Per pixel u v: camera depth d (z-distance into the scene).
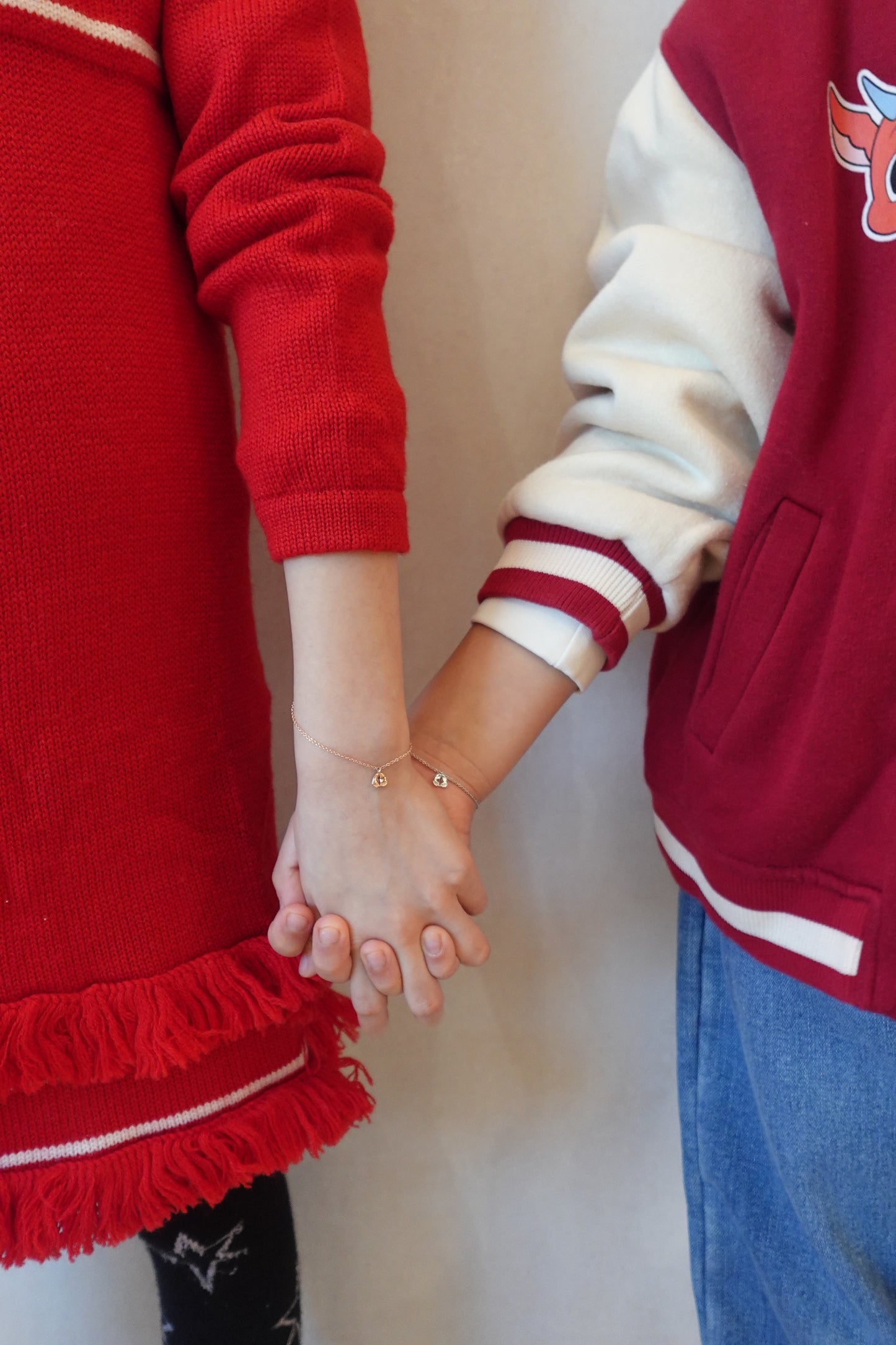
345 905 0.69
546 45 0.84
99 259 0.64
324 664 0.67
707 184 0.71
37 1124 0.67
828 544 0.68
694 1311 1.02
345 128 0.66
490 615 0.74
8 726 0.64
